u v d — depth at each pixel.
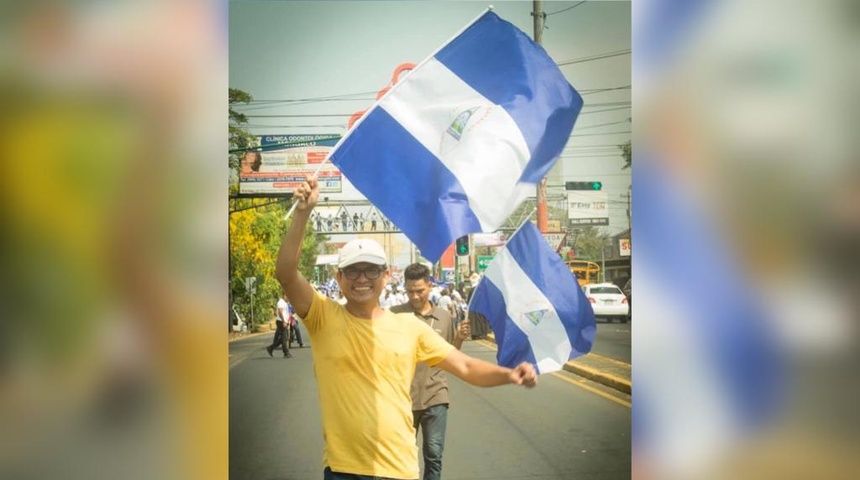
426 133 3.42
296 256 2.85
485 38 3.52
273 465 4.96
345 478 2.77
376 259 2.87
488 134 3.48
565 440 5.35
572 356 3.73
